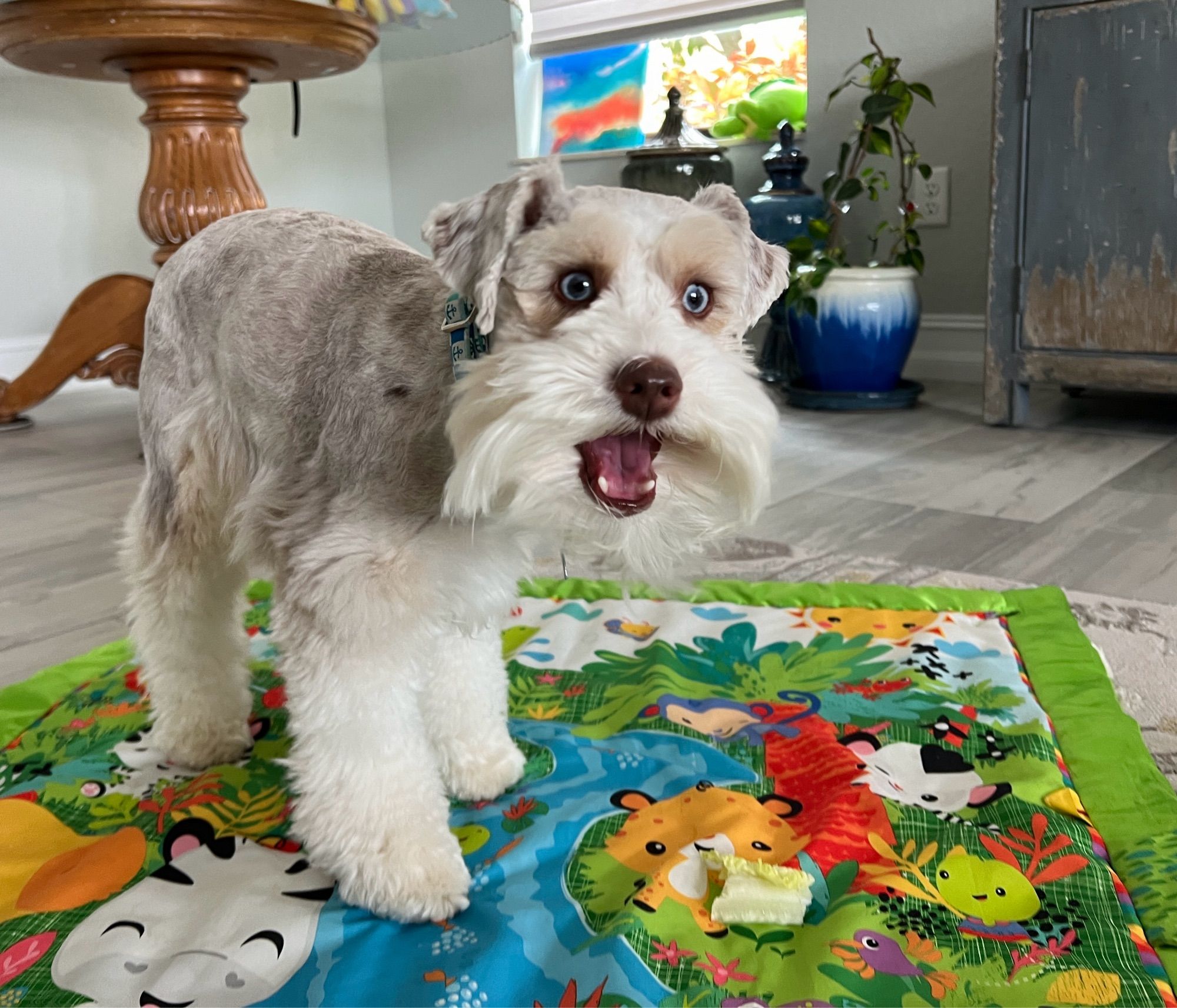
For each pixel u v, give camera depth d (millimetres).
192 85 2527
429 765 1045
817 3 3430
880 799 1133
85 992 894
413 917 974
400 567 945
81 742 1323
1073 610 1632
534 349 854
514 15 3021
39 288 3621
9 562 2004
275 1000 882
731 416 879
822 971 888
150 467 1231
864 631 1568
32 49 2318
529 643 1576
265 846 1107
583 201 943
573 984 884
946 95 3289
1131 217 2604
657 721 1322
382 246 1111
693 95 4023
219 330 1135
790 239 3248
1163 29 2459
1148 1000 846
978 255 3404
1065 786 1148
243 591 1321
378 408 965
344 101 4422
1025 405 2926
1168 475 2379
